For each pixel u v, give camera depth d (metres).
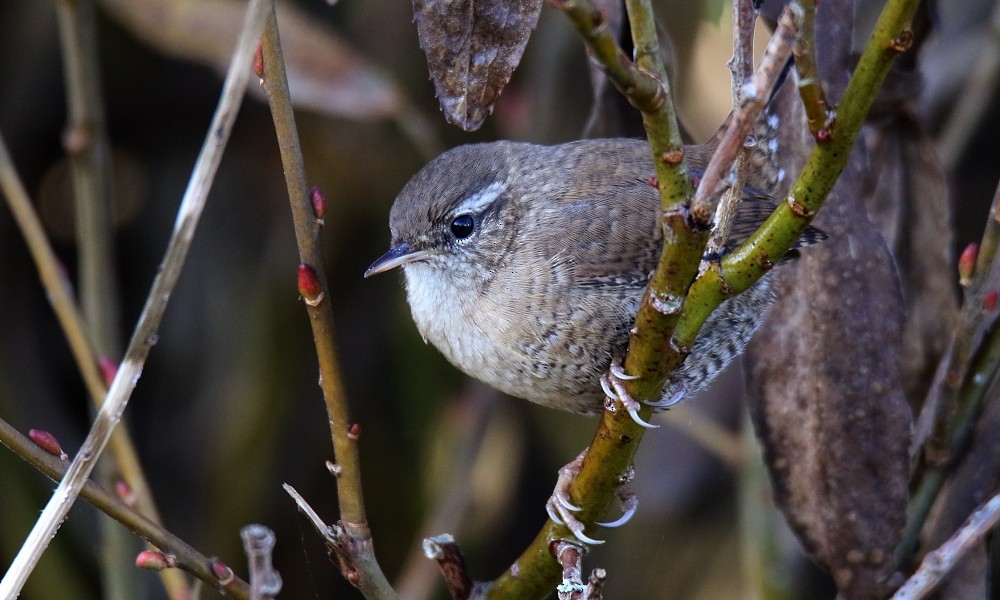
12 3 10.57
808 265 7.28
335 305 10.95
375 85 8.96
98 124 8.33
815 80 4.72
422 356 10.81
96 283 8.37
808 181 4.98
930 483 7.16
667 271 5.03
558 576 6.32
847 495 7.18
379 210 10.91
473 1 5.54
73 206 11.06
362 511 5.84
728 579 10.13
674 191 4.80
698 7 8.80
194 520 10.52
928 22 7.39
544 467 11.13
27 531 9.84
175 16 9.08
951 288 7.75
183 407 10.79
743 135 4.64
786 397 7.32
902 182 7.76
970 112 9.45
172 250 5.11
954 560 5.89
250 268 10.85
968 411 6.99
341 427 5.73
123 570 7.98
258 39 4.94
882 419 7.18
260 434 10.43
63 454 5.47
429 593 9.99
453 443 10.27
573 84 9.98
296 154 5.48
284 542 10.62
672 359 5.46
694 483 10.30
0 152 7.59
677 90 8.91
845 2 7.14
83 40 8.21
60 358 10.91
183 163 11.23
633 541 10.41
